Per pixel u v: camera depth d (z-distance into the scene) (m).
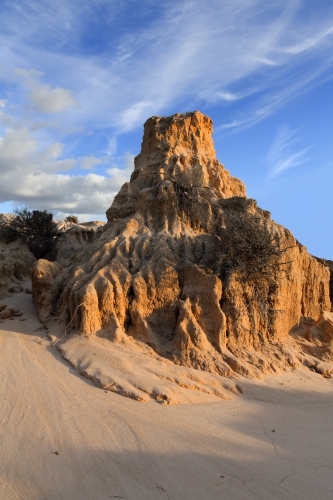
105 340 15.18
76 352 14.46
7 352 14.76
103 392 12.41
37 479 8.80
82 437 10.21
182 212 19.66
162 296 16.62
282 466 9.66
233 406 12.77
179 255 18.03
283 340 17.92
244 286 17.11
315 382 15.62
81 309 15.62
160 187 19.83
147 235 18.83
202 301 16.16
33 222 28.59
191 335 15.23
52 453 9.59
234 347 16.05
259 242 17.19
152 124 23.89
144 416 11.33
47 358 14.38
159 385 12.77
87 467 9.20
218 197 21.45
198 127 24.00
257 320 17.09
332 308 21.55
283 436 11.23
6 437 10.10
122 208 21.91
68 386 12.60
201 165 22.25
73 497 8.36
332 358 17.50
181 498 8.41
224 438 10.66
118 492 8.51
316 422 12.46
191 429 10.92
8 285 22.81
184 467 9.36
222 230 18.03
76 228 30.61
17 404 11.52
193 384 13.37
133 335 15.95
